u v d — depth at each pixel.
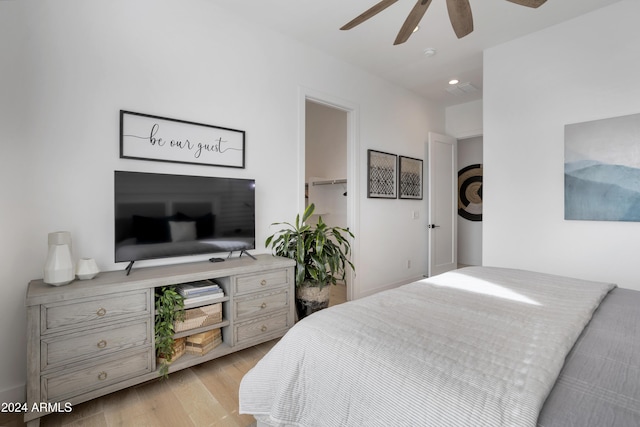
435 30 2.75
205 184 2.24
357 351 0.99
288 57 2.87
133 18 2.07
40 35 1.77
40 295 1.45
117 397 1.75
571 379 0.82
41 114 1.78
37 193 1.77
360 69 3.53
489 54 3.08
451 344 0.98
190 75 2.30
